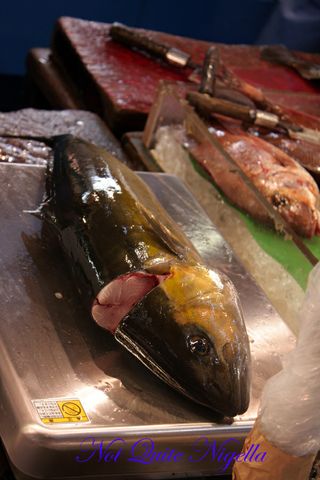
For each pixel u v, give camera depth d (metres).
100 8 2.51
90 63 1.98
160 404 0.83
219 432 0.82
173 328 0.84
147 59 2.08
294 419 0.68
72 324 0.90
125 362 0.87
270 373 0.91
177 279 0.87
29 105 2.40
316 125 1.59
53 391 0.81
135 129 1.79
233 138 1.42
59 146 1.15
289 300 1.08
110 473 0.80
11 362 0.83
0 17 2.41
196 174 1.39
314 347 0.66
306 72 2.10
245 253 1.21
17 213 1.06
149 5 2.56
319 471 0.76
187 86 1.57
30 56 2.33
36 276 0.96
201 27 2.65
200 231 1.14
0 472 0.87
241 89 1.68
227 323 0.84
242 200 1.26
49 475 0.78
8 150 1.48
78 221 0.98
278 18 2.62
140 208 0.98
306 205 1.24
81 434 0.77
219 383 0.82
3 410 0.80
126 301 0.89
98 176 1.04
